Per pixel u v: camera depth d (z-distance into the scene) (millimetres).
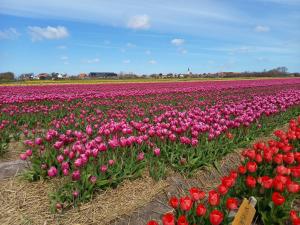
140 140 7188
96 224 4941
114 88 33406
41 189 5777
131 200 5664
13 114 12539
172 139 7594
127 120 11625
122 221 5086
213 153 7727
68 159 6285
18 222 4855
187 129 8797
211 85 39531
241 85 39281
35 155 6715
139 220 5137
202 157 7297
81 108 15211
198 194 4242
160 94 24203
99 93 23547
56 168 6203
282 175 5348
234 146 8359
